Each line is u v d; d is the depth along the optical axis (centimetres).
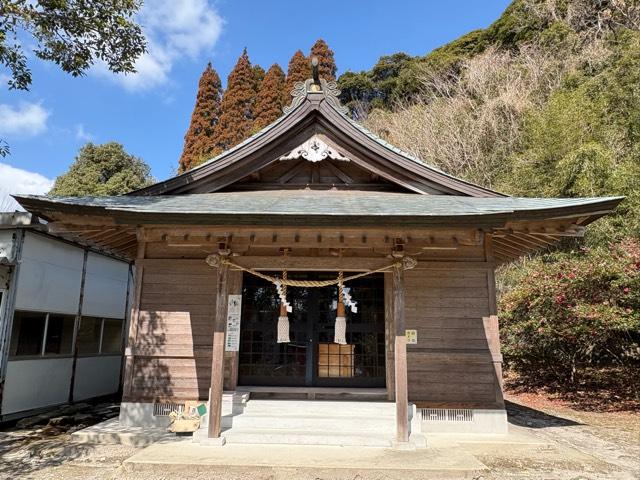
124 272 1055
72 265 854
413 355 618
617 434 628
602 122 1238
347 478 416
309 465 425
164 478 420
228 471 423
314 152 698
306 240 532
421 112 2061
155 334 634
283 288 585
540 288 844
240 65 2528
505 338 1007
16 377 704
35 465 475
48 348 786
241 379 671
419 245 541
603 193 1013
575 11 1930
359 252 610
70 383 845
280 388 651
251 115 2503
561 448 538
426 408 601
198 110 2559
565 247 1123
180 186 689
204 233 519
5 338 679
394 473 417
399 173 701
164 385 622
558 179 1138
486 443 554
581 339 824
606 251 870
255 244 543
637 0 1645
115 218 485
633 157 1088
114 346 1013
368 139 684
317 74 696
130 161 2395
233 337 596
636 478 433
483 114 1736
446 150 1789
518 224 550
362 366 672
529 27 2153
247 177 737
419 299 635
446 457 456
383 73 3003
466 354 613
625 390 937
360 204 574
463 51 2577
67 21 500
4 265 693
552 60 1769
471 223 484
